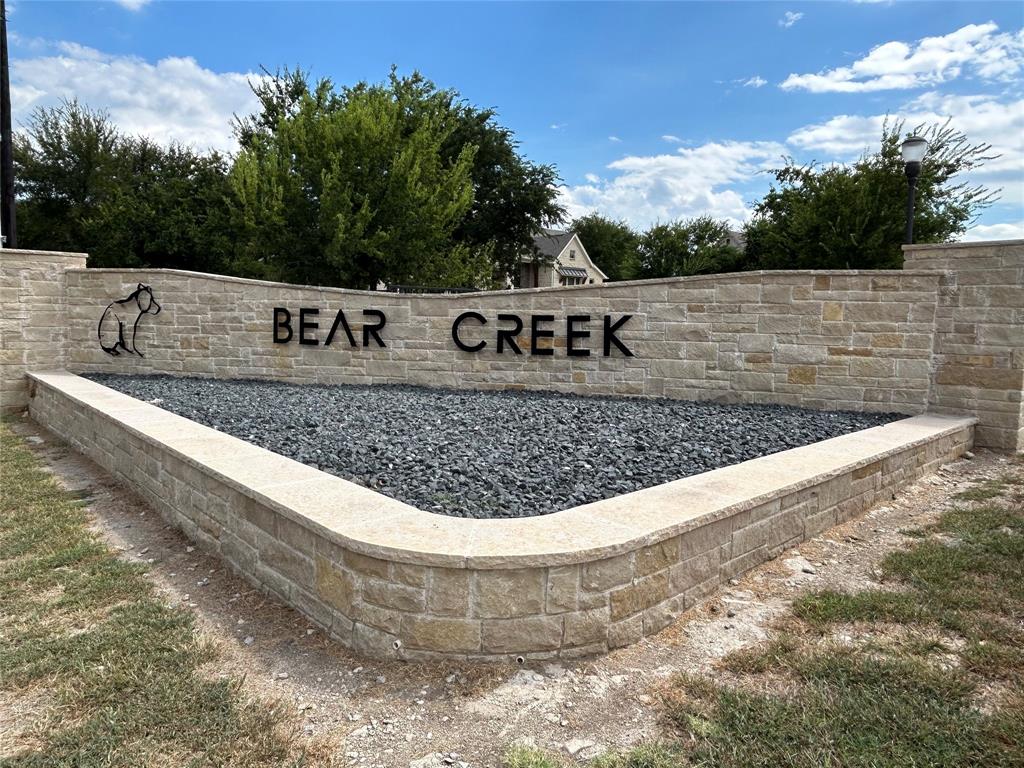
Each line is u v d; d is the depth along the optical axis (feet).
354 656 11.05
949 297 25.11
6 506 19.19
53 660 10.77
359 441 20.51
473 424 23.68
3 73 45.21
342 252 58.44
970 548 14.85
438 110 70.90
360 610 11.03
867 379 26.78
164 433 19.01
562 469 17.21
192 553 15.72
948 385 25.32
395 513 12.22
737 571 13.64
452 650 10.61
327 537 11.37
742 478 15.11
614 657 10.93
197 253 90.74
